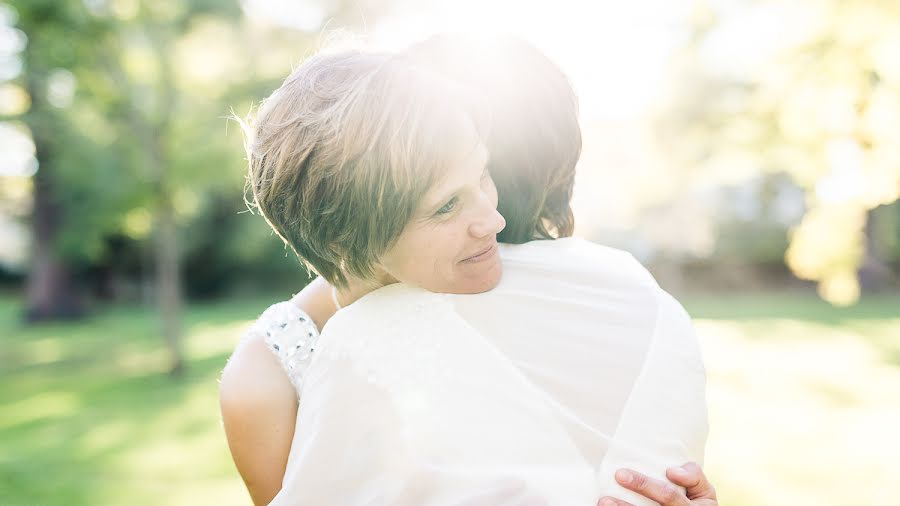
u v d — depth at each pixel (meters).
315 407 0.85
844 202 6.52
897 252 13.12
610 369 0.84
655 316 0.88
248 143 0.85
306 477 0.83
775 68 6.00
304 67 0.79
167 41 7.40
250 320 12.26
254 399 0.90
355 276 0.81
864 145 5.27
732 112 9.69
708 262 14.77
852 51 5.07
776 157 8.22
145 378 7.67
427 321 0.84
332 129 0.72
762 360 6.95
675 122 11.33
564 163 0.94
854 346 7.57
